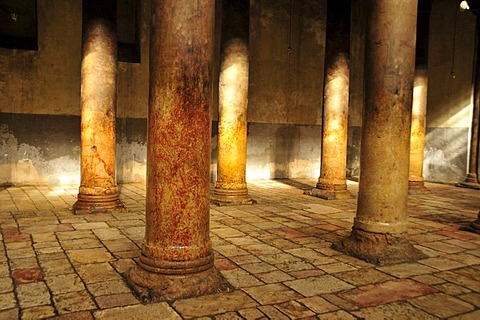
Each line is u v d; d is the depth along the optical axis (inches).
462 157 598.2
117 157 546.0
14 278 196.9
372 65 242.2
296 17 655.1
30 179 508.4
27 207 370.0
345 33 458.6
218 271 197.9
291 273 212.4
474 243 278.4
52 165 518.3
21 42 507.8
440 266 228.7
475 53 582.6
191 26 178.7
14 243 254.5
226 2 405.4
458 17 601.3
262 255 241.6
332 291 190.1
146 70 557.9
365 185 247.3
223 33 408.8
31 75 503.8
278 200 439.5
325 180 465.7
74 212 343.0
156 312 164.4
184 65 178.9
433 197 487.2
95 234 279.1
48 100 513.0
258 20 625.0
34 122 507.5
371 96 243.4
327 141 464.8
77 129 529.3
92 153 348.5
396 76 237.1
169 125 180.7
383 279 206.8
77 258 227.6
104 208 348.5
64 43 518.0
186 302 173.8
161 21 179.9
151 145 185.3
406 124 241.9
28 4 517.7
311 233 296.2
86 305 169.0
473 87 586.6
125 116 549.3
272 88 641.0
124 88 547.2
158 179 184.1
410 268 224.4
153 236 187.0
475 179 578.6
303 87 666.2
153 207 186.1
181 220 183.5
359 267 224.1
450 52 612.4
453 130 610.5
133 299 175.5
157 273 182.4
